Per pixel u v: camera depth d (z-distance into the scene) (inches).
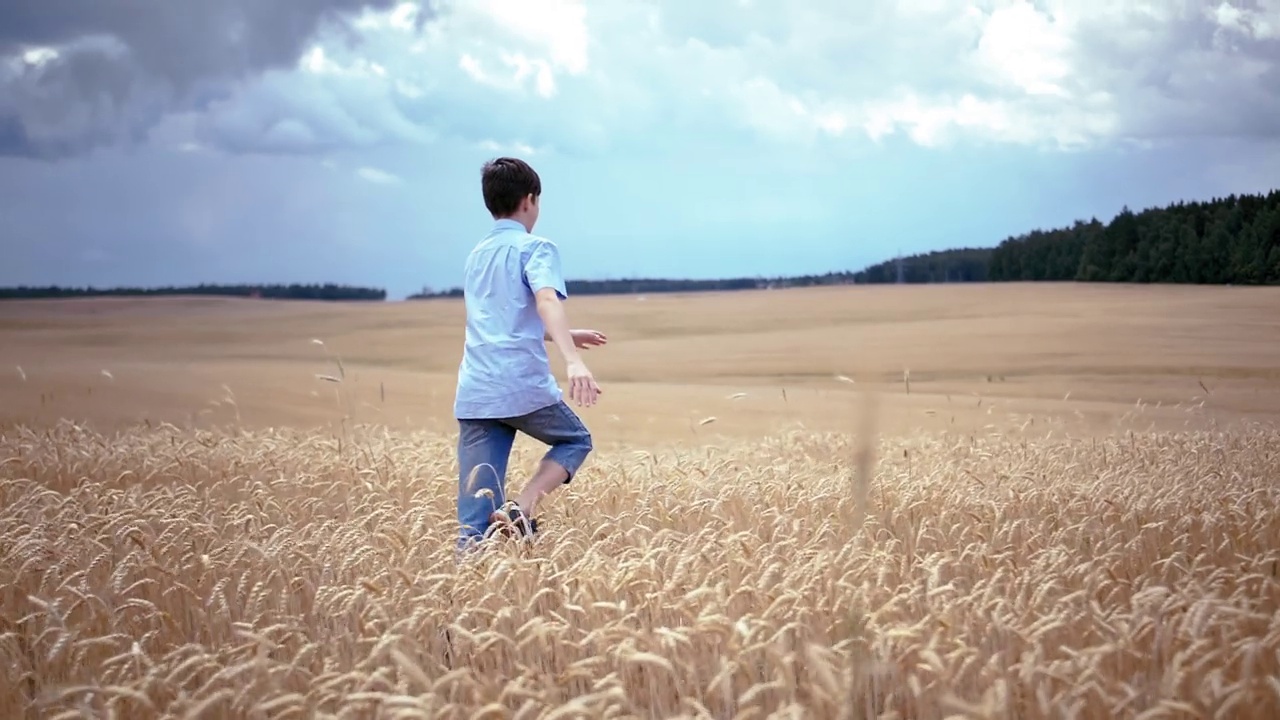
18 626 147.8
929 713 111.3
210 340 1315.2
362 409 610.2
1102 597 142.1
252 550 161.0
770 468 262.1
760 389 714.8
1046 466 265.1
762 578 132.5
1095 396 575.5
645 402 633.0
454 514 223.3
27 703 124.6
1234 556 157.9
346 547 167.6
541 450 346.0
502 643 131.5
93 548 170.1
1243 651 106.2
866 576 140.2
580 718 102.0
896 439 371.9
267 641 116.5
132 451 326.3
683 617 134.0
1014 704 108.9
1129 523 183.9
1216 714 95.2
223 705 115.8
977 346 906.1
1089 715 106.7
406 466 267.3
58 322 1592.0
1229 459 270.2
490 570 142.9
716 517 194.7
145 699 105.0
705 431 486.0
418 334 1336.1
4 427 480.7
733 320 1450.5
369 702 110.0
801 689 118.1
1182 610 127.3
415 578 142.7
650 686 120.7
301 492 243.3
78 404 617.0
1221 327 936.3
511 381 192.2
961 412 500.4
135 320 1612.9
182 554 169.0
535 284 191.2
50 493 220.4
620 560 151.1
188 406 617.3
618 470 246.8
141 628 146.5
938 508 204.7
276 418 569.0
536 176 207.0
